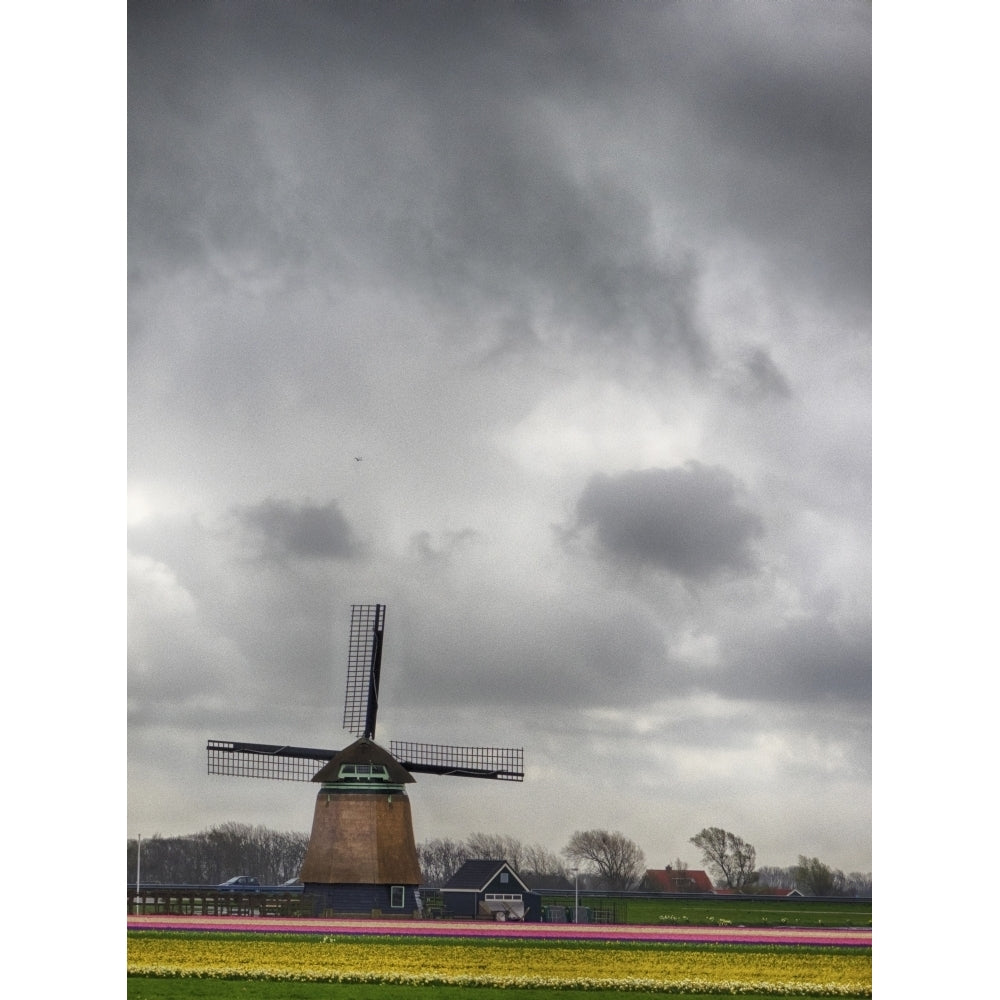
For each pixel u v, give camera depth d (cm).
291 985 1927
